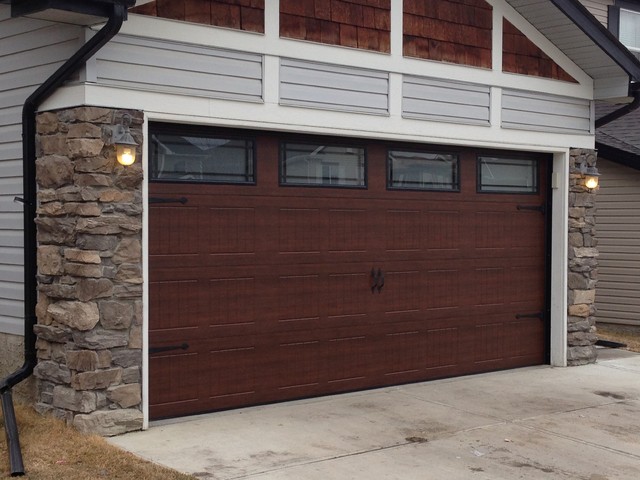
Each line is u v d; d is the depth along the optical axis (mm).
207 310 7461
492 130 9328
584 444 6824
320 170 8180
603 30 9438
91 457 6074
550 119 9859
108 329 6691
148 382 7047
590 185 10148
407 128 8594
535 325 10078
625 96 10055
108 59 6676
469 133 9125
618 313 12883
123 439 6641
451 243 9227
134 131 6793
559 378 9328
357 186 8445
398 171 8781
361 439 6797
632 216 12688
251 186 7703
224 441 6645
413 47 8656
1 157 7465
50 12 6180
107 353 6688
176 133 7238
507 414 7699
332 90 8047
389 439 6816
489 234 9586
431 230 9047
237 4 7402
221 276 7531
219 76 7305
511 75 9492
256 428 7043
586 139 10203
